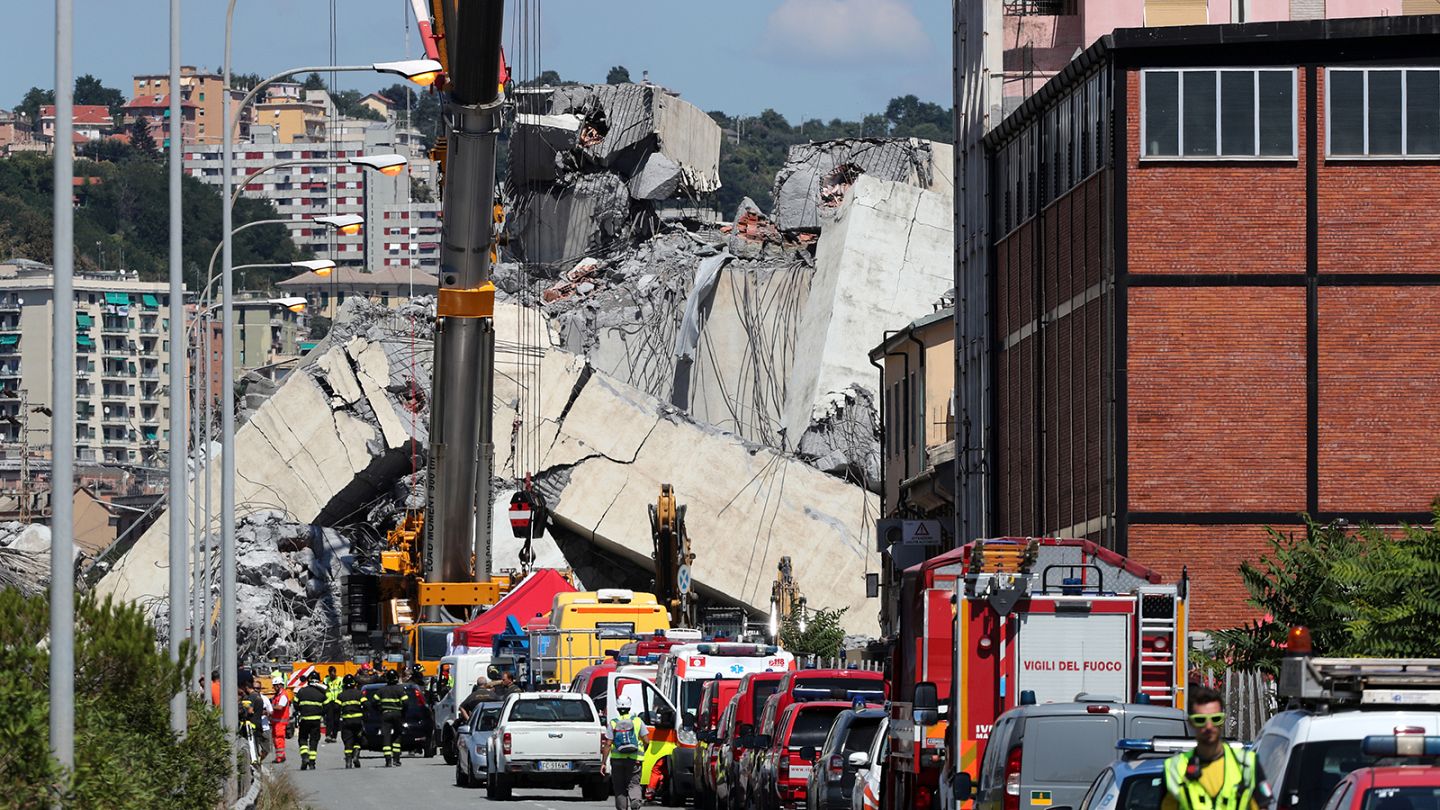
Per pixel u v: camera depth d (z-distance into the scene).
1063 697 85.81
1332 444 160.12
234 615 142.38
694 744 138.50
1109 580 92.12
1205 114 162.88
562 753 145.38
